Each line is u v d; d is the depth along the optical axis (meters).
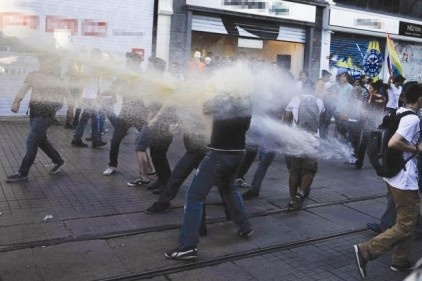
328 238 5.05
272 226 5.30
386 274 4.25
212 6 13.39
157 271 4.01
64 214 5.25
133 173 7.21
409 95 4.20
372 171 8.56
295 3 15.12
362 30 17.19
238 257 4.41
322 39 16.22
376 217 5.84
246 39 14.45
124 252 4.36
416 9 19.44
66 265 4.05
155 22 12.19
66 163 7.57
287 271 4.20
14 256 4.16
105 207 5.57
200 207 4.29
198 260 4.28
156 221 5.20
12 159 7.62
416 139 4.14
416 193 4.14
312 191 6.92
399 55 19.22
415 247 4.88
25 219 5.04
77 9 9.43
